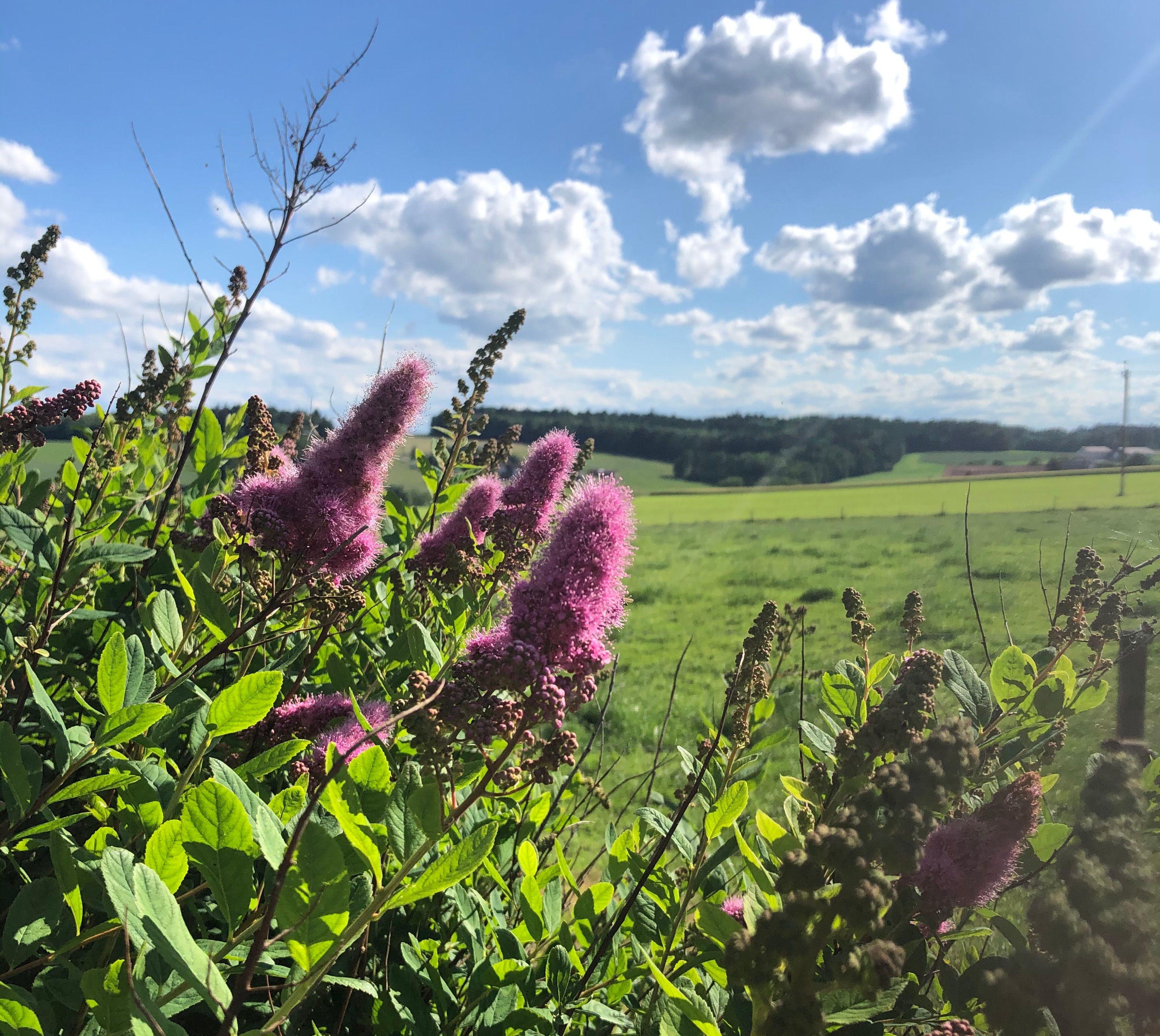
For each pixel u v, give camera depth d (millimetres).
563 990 2041
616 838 2793
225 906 1311
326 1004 2289
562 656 1746
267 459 3025
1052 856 1801
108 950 1705
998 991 1428
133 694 1884
